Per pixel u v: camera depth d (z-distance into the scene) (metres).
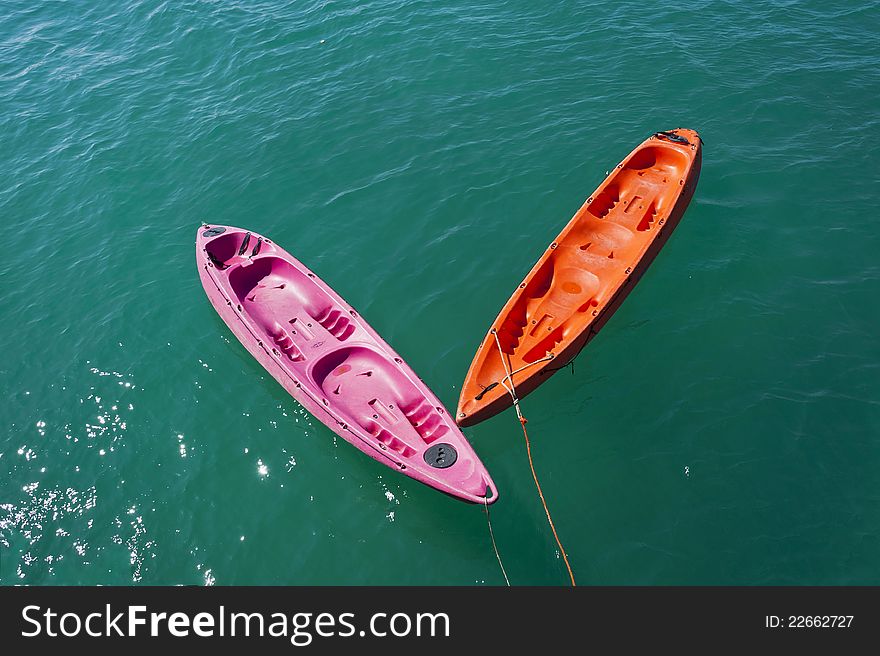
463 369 17.78
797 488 14.64
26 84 31.28
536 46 29.48
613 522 14.53
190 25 33.75
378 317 19.33
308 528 14.93
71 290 21.30
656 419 16.22
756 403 16.25
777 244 20.14
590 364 17.50
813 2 31.02
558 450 15.87
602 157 23.61
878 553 13.53
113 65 31.95
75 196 24.95
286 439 16.58
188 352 18.88
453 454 14.76
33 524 15.23
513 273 20.11
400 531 14.80
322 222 22.55
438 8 32.44
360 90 28.14
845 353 17.14
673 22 30.28
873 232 20.22
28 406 17.80
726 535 14.07
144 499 15.59
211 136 26.83
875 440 15.28
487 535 14.61
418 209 22.59
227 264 20.30
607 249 19.22
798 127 24.28
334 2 33.78
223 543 14.76
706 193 21.98
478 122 25.89
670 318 18.42
